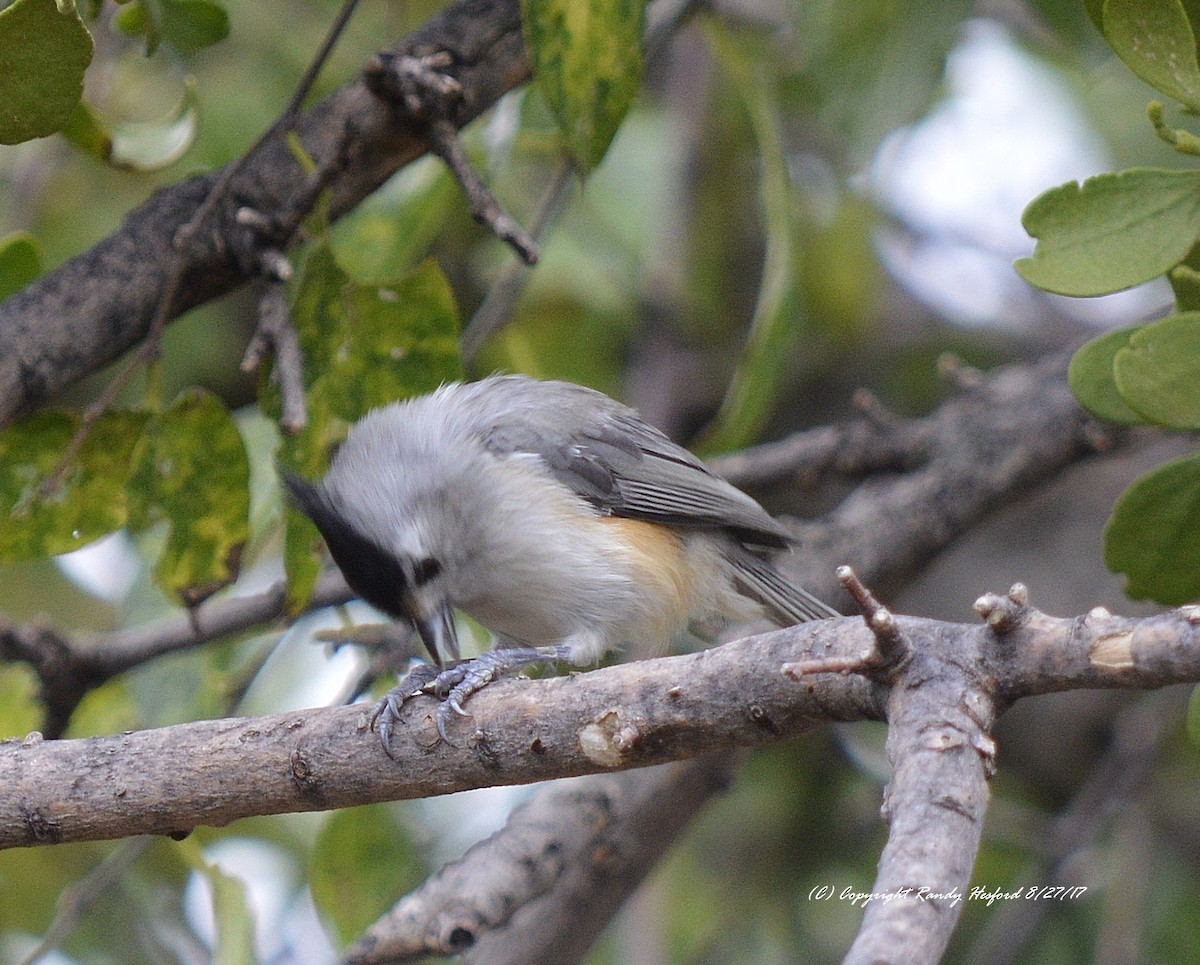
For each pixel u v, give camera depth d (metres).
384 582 9.04
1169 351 5.71
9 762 6.48
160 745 6.49
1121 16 5.72
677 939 12.45
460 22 8.66
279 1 13.14
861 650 5.55
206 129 12.53
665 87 14.94
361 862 9.66
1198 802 12.94
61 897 10.80
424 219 10.18
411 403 9.70
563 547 9.41
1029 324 15.37
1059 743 13.75
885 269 15.26
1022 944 11.09
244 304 13.69
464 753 6.21
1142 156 13.17
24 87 6.44
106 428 8.26
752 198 14.58
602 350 14.16
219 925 8.23
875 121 10.22
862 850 12.72
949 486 11.41
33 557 8.49
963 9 10.12
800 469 11.95
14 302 8.16
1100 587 14.13
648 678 5.96
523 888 8.23
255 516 10.11
